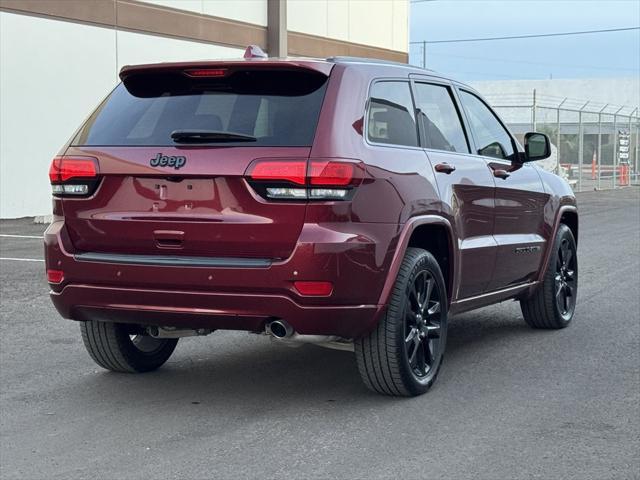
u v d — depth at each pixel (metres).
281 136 5.18
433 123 6.29
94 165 5.46
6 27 19.41
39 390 6.03
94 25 21.53
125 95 5.79
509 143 7.41
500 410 5.53
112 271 5.38
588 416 5.41
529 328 8.12
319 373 6.46
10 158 19.58
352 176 5.13
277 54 27.70
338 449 4.82
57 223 5.64
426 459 4.66
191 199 5.23
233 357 6.97
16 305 9.10
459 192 6.24
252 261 5.12
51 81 20.48
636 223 19.31
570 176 37.72
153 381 6.25
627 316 8.60
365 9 32.78
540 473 4.46
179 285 5.23
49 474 4.48
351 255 5.11
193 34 24.64
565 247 8.06
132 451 4.81
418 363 5.84
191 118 5.44
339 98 5.34
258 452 4.78
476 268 6.52
